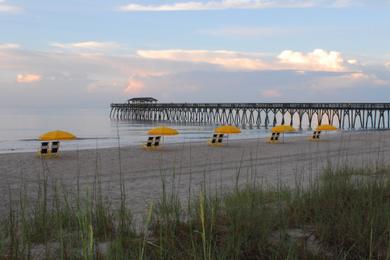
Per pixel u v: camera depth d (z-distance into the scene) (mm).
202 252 4137
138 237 4969
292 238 4832
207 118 81125
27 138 45406
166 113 90250
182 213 6039
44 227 5051
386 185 6684
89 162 20234
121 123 82375
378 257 4168
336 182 6824
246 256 4363
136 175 15930
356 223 4883
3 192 11453
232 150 26172
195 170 17078
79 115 131500
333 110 61375
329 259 4277
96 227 5195
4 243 4340
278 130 31266
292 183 11336
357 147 25672
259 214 5238
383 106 55969
